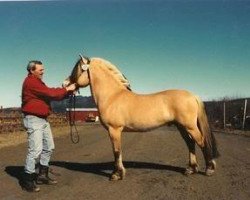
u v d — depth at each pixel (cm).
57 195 703
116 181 809
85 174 899
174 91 797
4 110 2695
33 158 739
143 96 813
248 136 1888
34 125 747
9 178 866
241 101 2650
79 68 838
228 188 725
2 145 1712
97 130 3100
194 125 778
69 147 1598
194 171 849
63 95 772
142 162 1067
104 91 822
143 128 801
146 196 683
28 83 749
